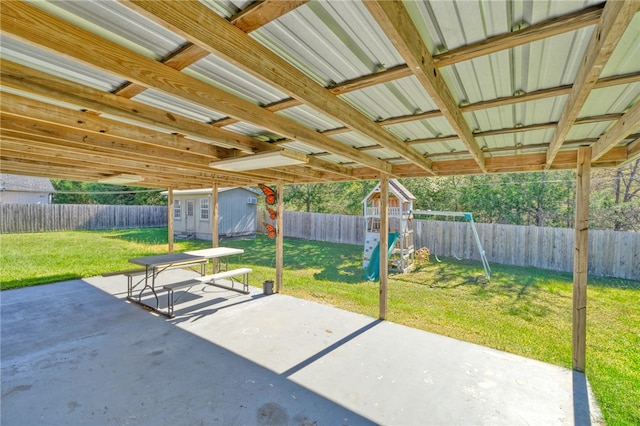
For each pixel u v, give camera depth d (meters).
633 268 6.83
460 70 1.59
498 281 6.78
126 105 1.97
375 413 2.35
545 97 1.84
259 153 3.00
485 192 11.72
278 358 3.18
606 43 1.05
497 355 3.31
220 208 13.45
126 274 5.02
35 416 2.28
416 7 1.14
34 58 1.46
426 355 3.29
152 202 22.12
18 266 7.25
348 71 1.63
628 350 3.51
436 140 2.96
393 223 10.77
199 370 2.94
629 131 2.02
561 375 2.92
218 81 1.74
